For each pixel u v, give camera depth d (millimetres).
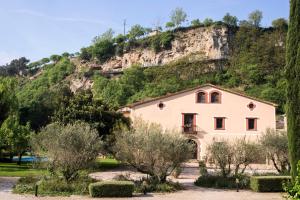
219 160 25922
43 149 22328
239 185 23953
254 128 45531
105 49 155875
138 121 42906
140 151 23375
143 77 119062
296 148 16984
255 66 109312
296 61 17547
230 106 45875
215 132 45375
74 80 142250
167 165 23766
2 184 23469
